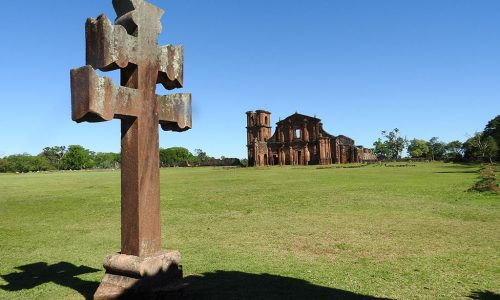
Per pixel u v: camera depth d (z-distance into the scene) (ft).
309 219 45.73
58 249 32.63
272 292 20.40
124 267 17.39
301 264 26.48
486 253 28.89
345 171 177.17
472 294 20.16
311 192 78.89
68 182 138.21
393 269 24.97
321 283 22.06
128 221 18.13
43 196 82.74
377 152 493.36
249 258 28.35
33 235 39.14
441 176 123.34
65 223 46.93
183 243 34.30
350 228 39.58
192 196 76.95
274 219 46.44
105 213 55.52
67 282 22.85
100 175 212.64
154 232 18.53
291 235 36.65
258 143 341.82
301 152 330.54
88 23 17.16
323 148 316.60
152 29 19.20
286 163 339.77
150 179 18.42
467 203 57.11
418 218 44.91
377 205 56.75
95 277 23.85
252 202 64.64
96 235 39.01
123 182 18.34
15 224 46.44
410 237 34.83
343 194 73.10
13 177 199.82
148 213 18.22
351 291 20.59
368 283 22.04
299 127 333.21
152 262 17.51
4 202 71.61
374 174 144.25
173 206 61.57
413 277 23.17
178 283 18.58
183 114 21.35
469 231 37.04
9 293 20.90
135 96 17.87
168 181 130.62
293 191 82.33
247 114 360.28
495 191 67.82
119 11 19.19
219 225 43.32
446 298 19.57
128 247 18.11
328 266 25.86
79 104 16.08
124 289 17.10
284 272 24.45
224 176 159.33
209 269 25.32
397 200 62.23
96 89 16.02
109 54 16.70
